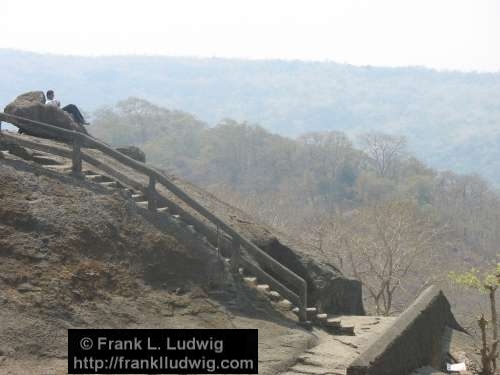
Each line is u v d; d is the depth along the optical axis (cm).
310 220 6538
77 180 1650
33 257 1386
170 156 15362
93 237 1512
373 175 14388
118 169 1995
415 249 4203
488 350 1816
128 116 17112
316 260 2159
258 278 1817
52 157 1838
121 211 1631
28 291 1321
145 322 1430
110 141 16088
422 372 1553
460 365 1784
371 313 4319
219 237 1805
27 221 1441
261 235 2077
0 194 1451
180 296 1566
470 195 13975
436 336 1844
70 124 2083
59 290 1359
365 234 4572
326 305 2097
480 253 9319
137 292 1501
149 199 1728
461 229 10175
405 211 4603
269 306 1708
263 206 7162
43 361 1217
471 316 3356
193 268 1653
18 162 1592
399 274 4475
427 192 13662
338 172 15100
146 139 16700
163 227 1688
